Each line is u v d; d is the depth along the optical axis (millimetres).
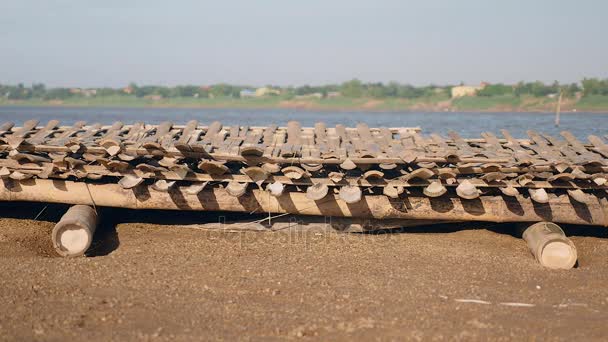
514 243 13094
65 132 14508
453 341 8398
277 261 11703
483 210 12852
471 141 14648
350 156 12805
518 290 10508
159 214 14016
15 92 159375
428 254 12320
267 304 9594
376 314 9242
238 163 13602
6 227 13195
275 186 12562
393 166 12703
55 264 11352
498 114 91812
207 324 8805
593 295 10352
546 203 12828
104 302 9531
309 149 13398
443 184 12672
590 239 13359
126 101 151125
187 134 14414
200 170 13273
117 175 12750
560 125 50938
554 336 8641
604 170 12727
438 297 10008
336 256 12062
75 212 12461
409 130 14930
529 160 12562
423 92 122250
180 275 10852
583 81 98438
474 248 12758
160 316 9047
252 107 134750
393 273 11172
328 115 90000
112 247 12570
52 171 12750
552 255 11875
